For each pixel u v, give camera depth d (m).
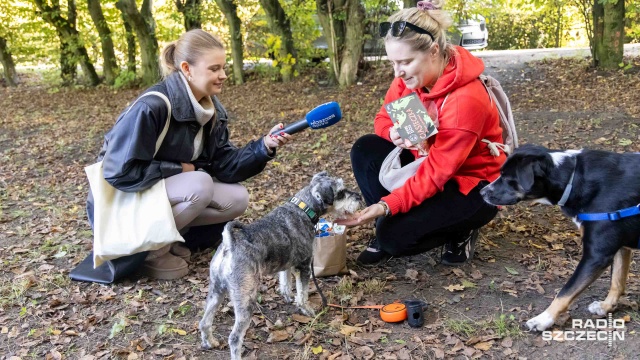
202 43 3.40
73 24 13.89
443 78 3.29
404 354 2.89
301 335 3.08
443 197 3.49
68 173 6.52
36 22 14.09
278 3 11.44
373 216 3.36
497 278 3.64
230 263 2.78
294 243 3.07
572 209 2.97
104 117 9.97
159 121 3.43
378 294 3.51
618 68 9.75
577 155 2.98
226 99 10.66
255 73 12.55
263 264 2.90
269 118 8.89
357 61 10.64
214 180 4.01
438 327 3.13
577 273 2.93
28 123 9.72
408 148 3.52
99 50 14.57
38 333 3.17
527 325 3.03
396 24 3.21
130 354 2.96
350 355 2.90
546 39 16.48
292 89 10.98
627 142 6.25
